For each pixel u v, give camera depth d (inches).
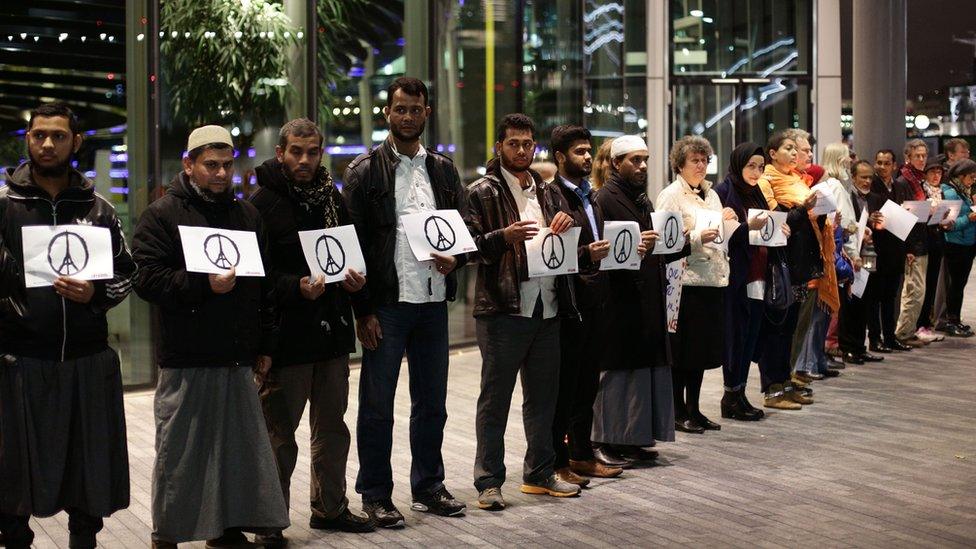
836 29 637.3
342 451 197.8
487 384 213.9
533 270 207.5
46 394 162.6
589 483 230.8
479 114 421.7
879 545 187.5
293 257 189.0
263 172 190.4
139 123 324.8
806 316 314.3
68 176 166.7
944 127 831.7
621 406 240.2
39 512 162.1
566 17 464.4
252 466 179.2
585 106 500.4
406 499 220.8
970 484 226.7
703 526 199.5
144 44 324.5
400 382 345.1
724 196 286.5
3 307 161.2
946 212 416.2
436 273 202.7
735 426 284.8
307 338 189.6
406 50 392.5
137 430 278.7
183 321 174.9
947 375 356.8
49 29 313.0
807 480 230.7
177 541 175.3
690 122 615.8
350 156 376.8
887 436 271.0
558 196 221.5
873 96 486.0
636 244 227.0
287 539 192.9
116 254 167.9
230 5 341.1
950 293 444.8
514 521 204.5
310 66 359.6
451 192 207.3
